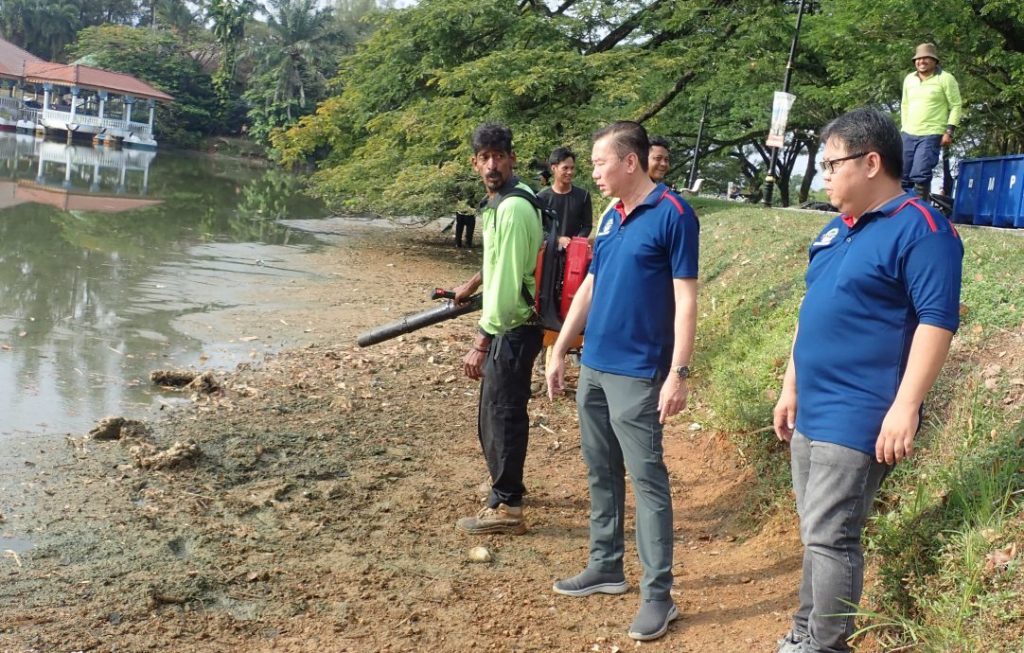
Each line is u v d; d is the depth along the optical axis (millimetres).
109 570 3934
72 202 21984
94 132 61281
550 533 4641
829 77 17781
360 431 6117
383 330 5305
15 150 41906
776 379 5711
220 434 5879
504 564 4246
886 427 2678
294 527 4547
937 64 9727
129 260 13445
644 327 3541
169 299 10586
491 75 16781
